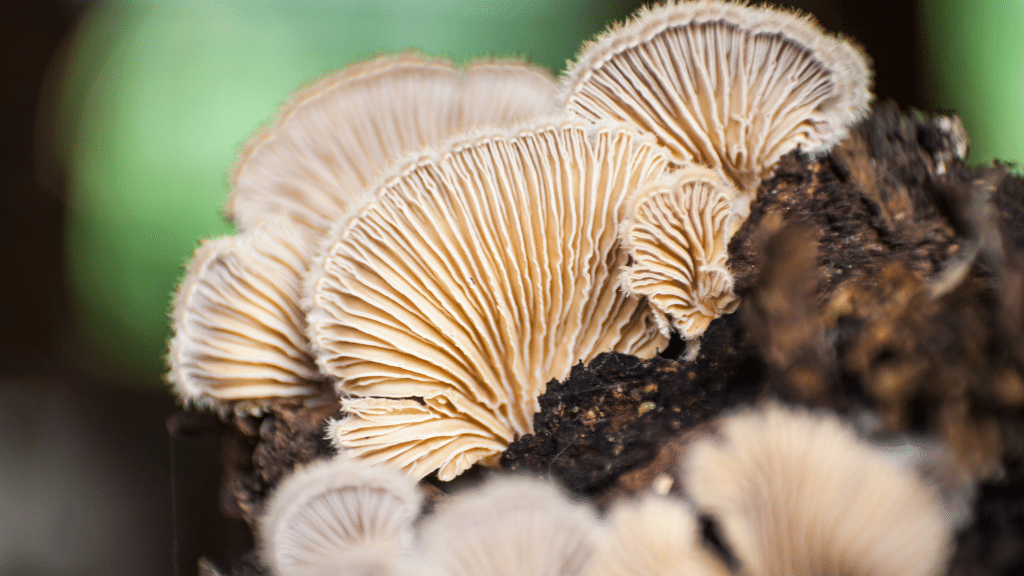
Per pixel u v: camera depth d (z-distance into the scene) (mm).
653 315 135
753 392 129
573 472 131
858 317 127
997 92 210
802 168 136
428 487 135
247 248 136
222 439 148
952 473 122
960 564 121
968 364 124
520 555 117
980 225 131
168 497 271
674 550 117
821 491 115
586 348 136
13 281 280
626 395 133
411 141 154
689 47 135
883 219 134
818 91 136
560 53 270
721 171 138
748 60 135
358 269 132
